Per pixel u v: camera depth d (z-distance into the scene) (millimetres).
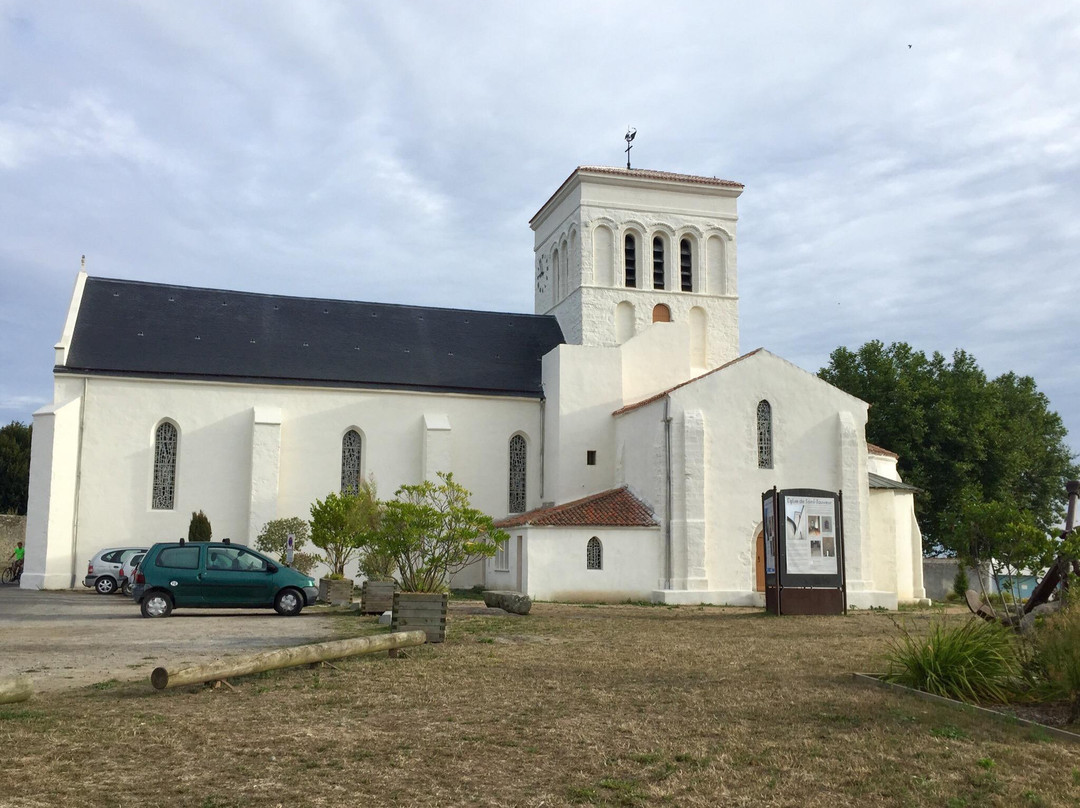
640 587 36250
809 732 10938
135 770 8992
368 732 10750
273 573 25891
